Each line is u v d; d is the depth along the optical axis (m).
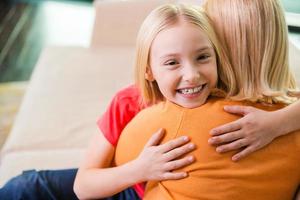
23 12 3.37
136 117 0.71
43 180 0.92
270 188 0.63
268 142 0.64
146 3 1.80
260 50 0.67
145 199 0.67
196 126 0.62
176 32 0.61
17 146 1.22
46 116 1.35
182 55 0.61
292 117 0.67
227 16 0.67
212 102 0.65
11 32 3.02
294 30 1.61
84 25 3.18
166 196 0.62
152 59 0.65
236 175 0.61
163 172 0.62
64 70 1.62
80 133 1.28
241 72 0.68
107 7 1.81
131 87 0.82
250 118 0.64
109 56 1.75
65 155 1.19
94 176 0.74
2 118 1.99
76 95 1.47
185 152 0.62
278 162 0.64
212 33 0.65
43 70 1.62
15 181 0.92
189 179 0.61
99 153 0.77
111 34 1.86
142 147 0.67
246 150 0.62
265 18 0.66
